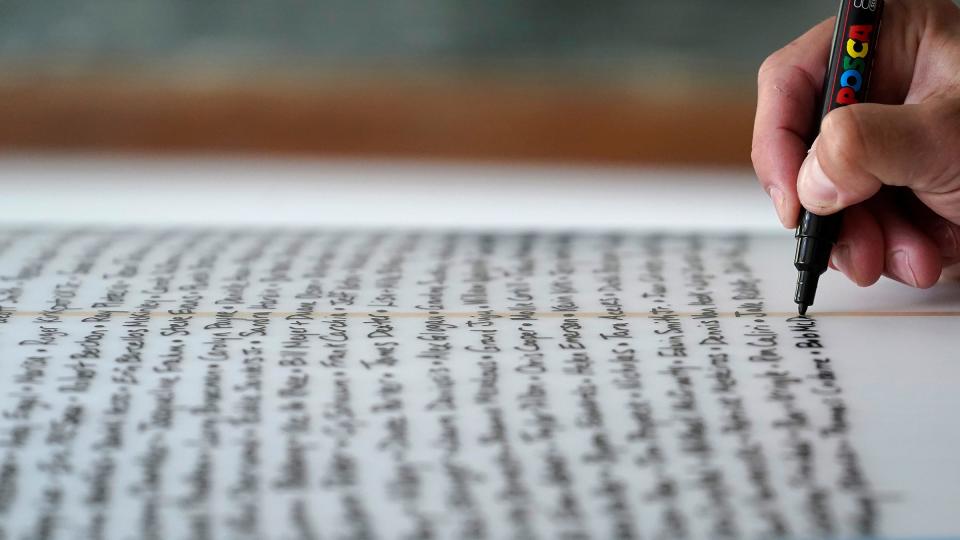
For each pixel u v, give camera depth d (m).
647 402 0.38
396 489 0.35
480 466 0.36
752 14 0.84
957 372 0.40
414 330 0.43
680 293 0.45
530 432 0.37
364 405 0.38
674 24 0.84
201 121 0.78
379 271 0.47
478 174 0.69
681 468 0.36
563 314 0.44
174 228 0.52
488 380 0.39
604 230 0.52
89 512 0.34
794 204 0.44
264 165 0.71
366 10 0.84
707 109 0.79
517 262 0.48
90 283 0.46
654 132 0.78
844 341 0.42
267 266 0.48
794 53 0.47
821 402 0.38
